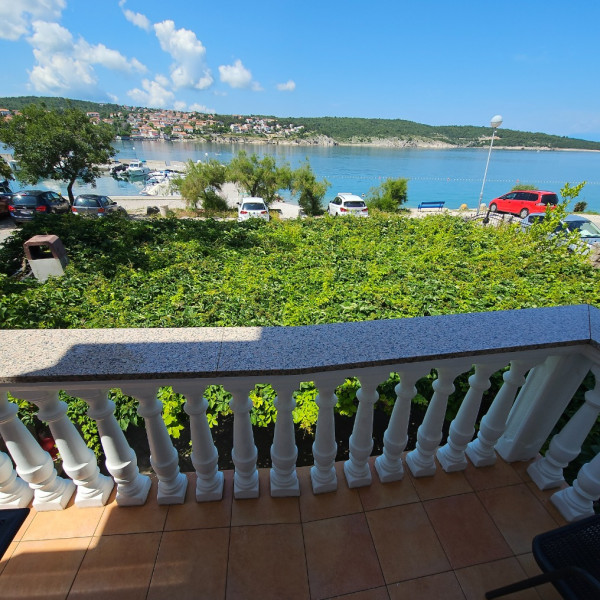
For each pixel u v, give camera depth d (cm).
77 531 161
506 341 150
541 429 190
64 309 464
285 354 137
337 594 145
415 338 150
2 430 142
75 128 1769
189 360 131
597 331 160
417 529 169
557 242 799
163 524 166
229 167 2361
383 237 909
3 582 143
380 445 369
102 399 144
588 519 132
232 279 587
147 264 667
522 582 131
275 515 172
